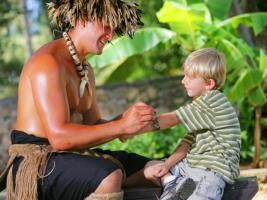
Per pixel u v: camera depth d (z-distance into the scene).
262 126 8.27
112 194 3.17
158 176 3.45
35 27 20.50
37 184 3.22
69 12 3.44
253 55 7.07
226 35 6.85
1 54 19.77
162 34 6.96
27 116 3.37
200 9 6.88
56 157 3.24
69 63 3.47
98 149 3.76
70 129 3.18
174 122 3.35
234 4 8.27
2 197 4.66
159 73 15.37
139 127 3.22
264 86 7.44
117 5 3.43
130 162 3.67
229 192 3.48
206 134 3.36
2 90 19.97
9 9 16.94
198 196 3.26
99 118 3.85
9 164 3.34
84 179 3.17
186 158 3.42
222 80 3.46
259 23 6.98
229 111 3.38
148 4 14.10
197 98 3.38
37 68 3.28
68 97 3.42
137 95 11.36
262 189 5.45
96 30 3.44
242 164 7.79
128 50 6.89
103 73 13.91
